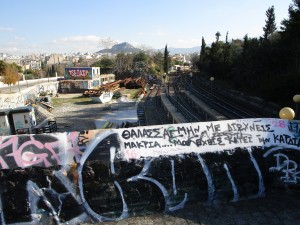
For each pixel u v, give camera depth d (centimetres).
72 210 673
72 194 672
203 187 727
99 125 3019
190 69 14038
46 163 669
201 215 686
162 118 3478
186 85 7081
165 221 667
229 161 738
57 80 7288
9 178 654
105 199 682
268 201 736
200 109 3762
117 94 5628
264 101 3294
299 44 3478
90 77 7100
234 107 3509
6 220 659
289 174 767
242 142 757
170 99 4688
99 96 4812
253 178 752
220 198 738
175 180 711
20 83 6825
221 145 745
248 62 4144
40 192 664
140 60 11512
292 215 671
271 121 795
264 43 4116
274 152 759
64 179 671
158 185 704
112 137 711
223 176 736
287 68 3725
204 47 10744
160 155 708
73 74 7162
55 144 689
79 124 3216
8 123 2391
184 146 729
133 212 695
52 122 2895
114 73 9712
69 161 676
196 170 720
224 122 777
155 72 10944
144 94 5850
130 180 690
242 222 652
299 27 3269
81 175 673
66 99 5475
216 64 6481
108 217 684
